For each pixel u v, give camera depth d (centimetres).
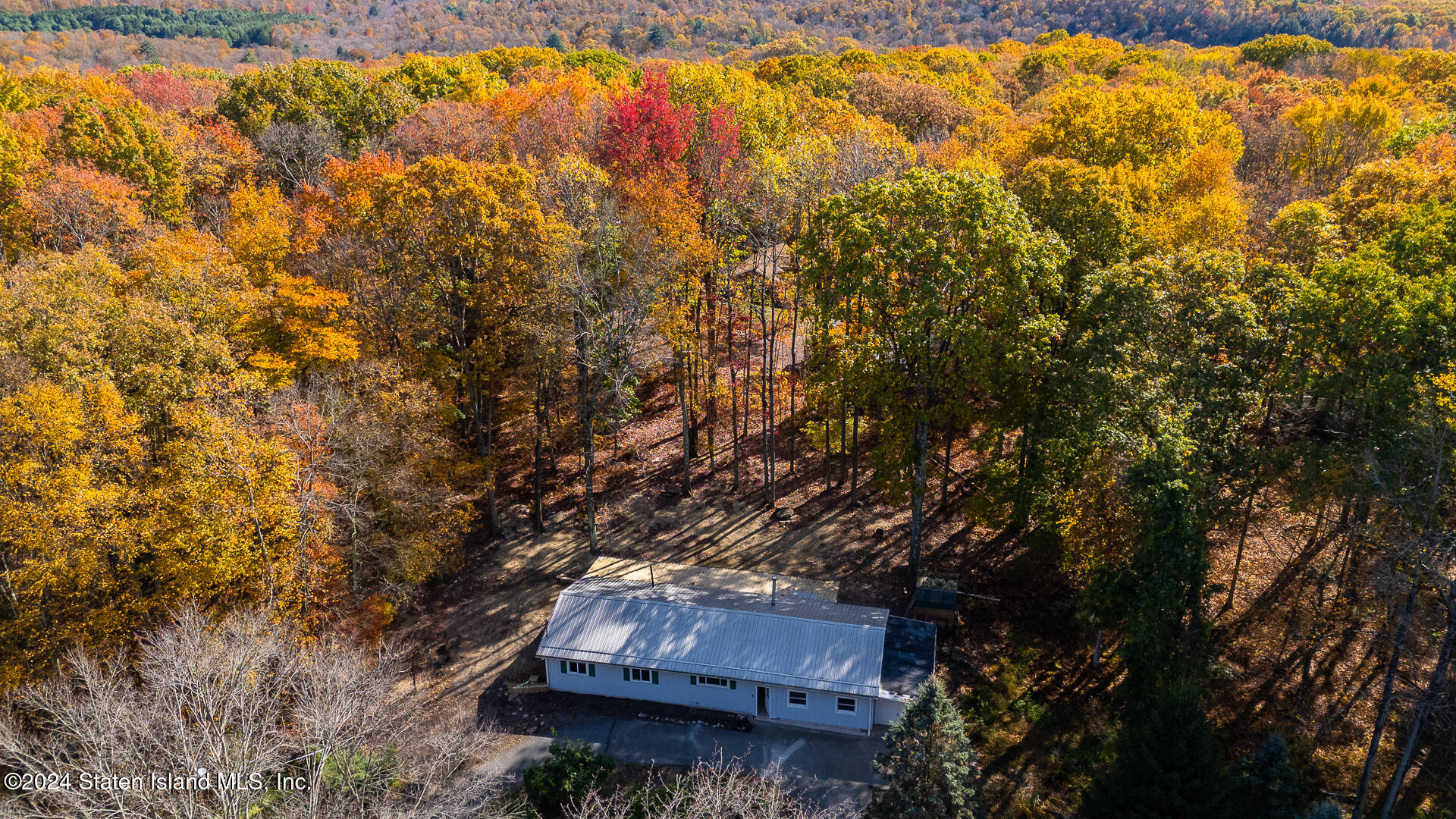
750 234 4834
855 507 4912
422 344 4294
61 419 2945
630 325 4184
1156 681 3203
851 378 3819
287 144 6631
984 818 3200
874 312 3862
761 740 3625
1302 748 3412
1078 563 3600
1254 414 3828
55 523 3009
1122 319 3484
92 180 4909
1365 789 2983
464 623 4212
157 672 2819
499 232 4069
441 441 4066
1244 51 12800
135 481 3303
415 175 4075
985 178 3716
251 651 2802
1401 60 9550
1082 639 4009
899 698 3509
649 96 5319
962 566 4450
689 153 5169
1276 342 3369
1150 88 6253
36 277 3597
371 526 4044
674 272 4400
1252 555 4297
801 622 3772
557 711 3778
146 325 3444
